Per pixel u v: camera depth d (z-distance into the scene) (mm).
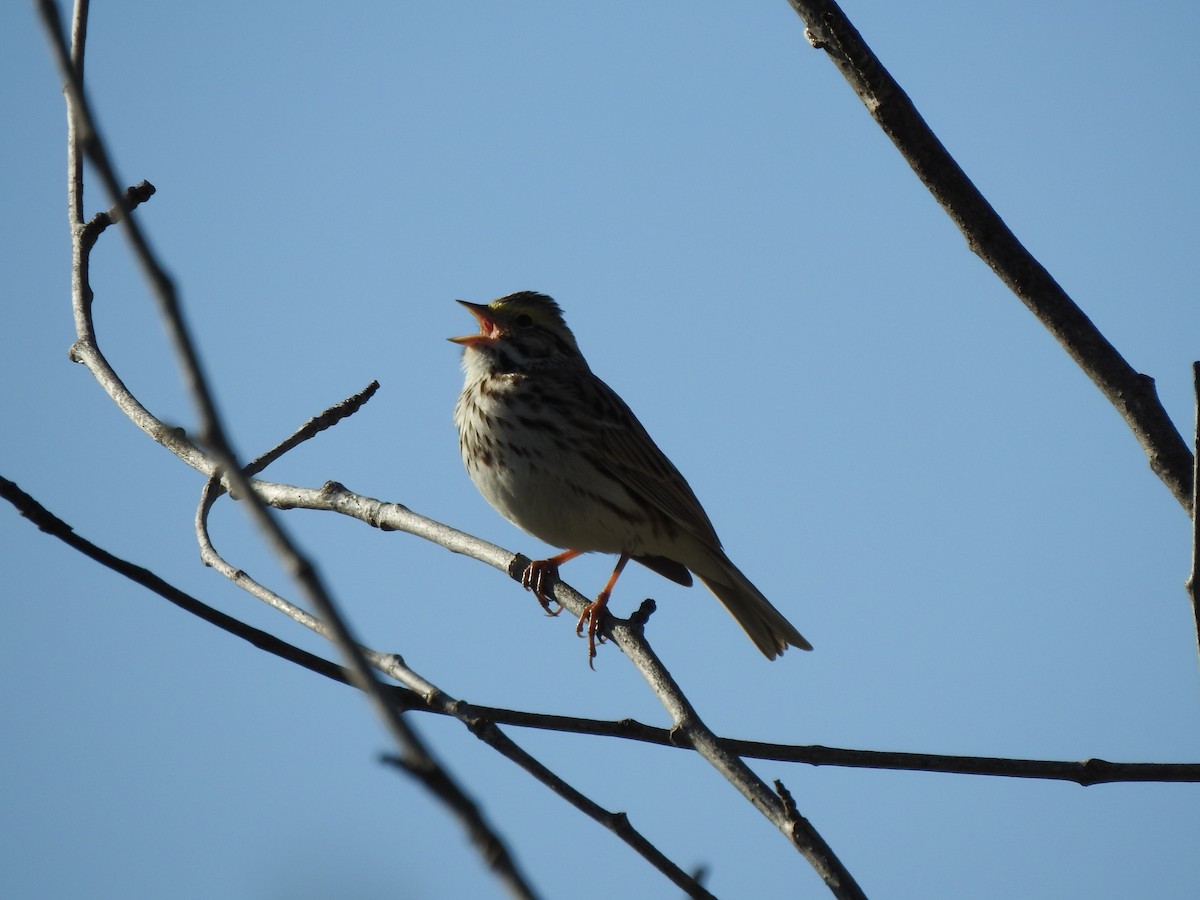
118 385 13664
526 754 8797
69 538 9828
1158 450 8906
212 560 11906
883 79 8852
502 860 4793
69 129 13906
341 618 5035
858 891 7637
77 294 13938
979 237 9070
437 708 9828
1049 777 10359
